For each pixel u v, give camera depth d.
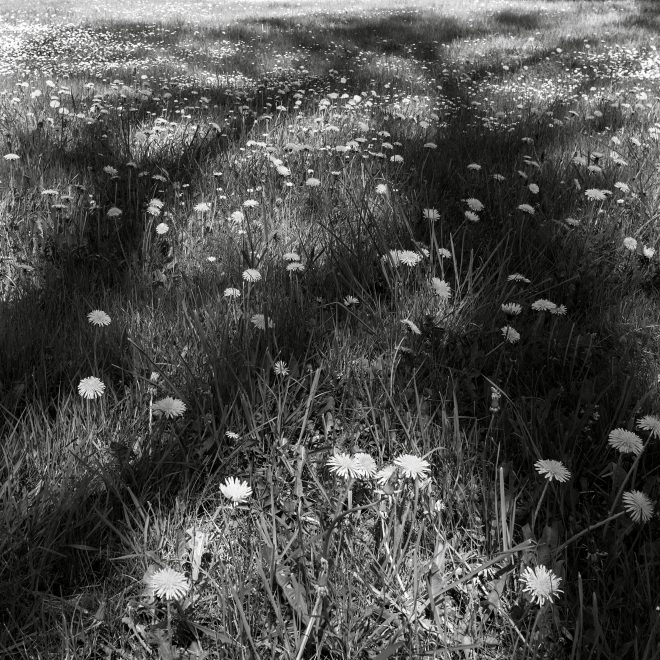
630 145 4.96
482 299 3.00
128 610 1.71
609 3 15.79
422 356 2.57
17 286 2.94
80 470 2.02
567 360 2.71
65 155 4.54
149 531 1.89
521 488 2.06
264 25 13.20
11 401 2.29
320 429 2.34
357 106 6.33
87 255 3.29
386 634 1.68
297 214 3.83
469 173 4.61
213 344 2.55
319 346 2.65
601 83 7.89
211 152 4.66
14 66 8.20
